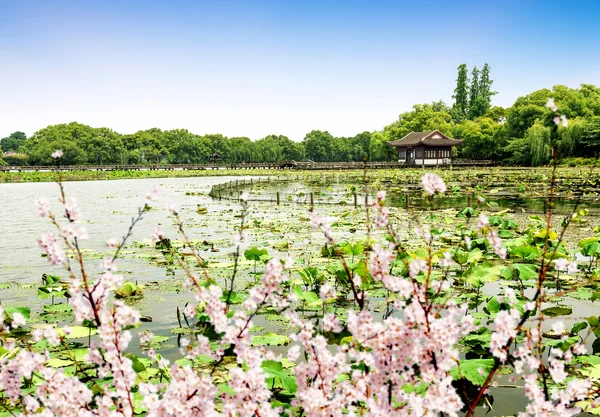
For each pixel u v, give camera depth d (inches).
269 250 532.7
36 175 2620.6
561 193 1222.9
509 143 2906.0
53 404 98.3
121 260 499.2
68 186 2028.8
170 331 283.4
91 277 423.2
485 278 337.4
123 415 100.9
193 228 741.3
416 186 1533.0
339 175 2396.7
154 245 572.1
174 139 5206.7
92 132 4584.2
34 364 100.3
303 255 499.5
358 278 120.9
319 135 5634.8
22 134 7519.7
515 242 460.8
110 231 720.3
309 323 102.4
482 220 108.9
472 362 191.0
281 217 861.8
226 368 217.9
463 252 418.3
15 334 276.1
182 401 96.7
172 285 393.4
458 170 2434.8
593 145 2289.6
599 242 435.5
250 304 100.7
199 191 1652.3
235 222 804.0
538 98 3026.6
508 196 1192.2
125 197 1405.0
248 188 1720.0
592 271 411.2
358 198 1226.0
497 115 3602.4
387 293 352.2
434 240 552.1
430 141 2952.8
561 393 95.4
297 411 152.0
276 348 248.4
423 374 94.3
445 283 107.9
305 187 1785.2
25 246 616.4
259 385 95.1
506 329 93.9
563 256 405.7
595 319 234.4
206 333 267.3
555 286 377.1
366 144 5644.7
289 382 173.2
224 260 488.1
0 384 101.7
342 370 101.0
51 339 102.1
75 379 100.6
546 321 286.5
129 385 101.5
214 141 5359.3
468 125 3408.0
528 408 96.7
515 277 346.6
